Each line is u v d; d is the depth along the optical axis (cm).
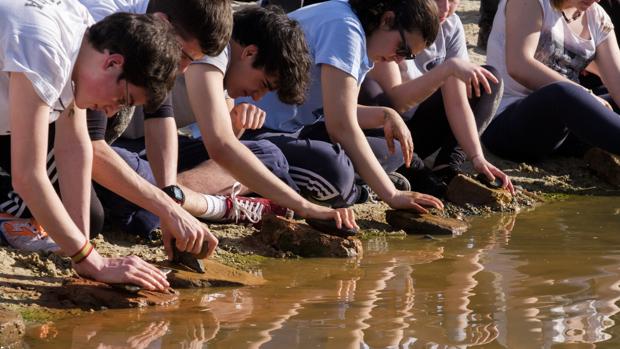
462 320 604
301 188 873
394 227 896
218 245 790
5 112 638
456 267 752
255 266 752
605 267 751
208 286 683
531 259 780
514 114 1137
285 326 588
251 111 845
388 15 877
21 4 598
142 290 649
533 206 1020
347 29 871
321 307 633
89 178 680
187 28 676
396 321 600
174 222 685
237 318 604
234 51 779
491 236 872
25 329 571
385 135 916
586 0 1110
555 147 1152
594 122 1061
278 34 765
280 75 770
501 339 566
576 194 1088
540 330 585
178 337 564
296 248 795
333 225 797
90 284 644
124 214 779
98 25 595
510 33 1134
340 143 884
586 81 1272
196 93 768
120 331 574
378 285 695
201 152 868
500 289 683
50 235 630
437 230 879
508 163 1168
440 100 1017
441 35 1091
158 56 578
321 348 546
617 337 571
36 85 589
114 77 583
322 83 873
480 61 1573
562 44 1151
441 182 1025
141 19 586
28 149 603
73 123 674
